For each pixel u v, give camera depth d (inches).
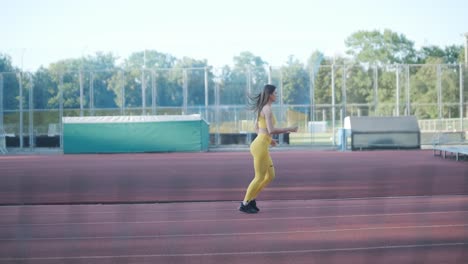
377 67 1232.2
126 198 375.6
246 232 239.3
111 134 1095.6
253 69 1226.6
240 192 406.3
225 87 1222.9
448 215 279.7
